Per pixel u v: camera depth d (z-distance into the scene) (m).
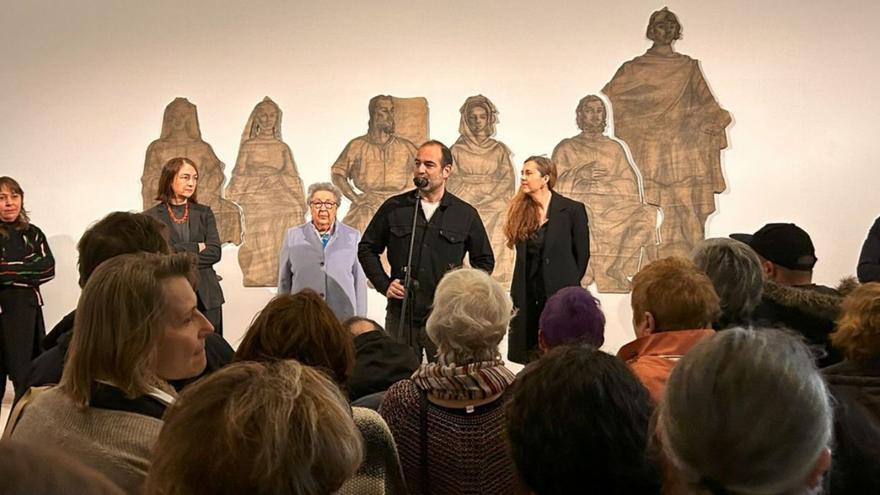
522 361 4.55
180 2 6.36
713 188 5.77
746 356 1.06
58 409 1.55
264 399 0.97
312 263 5.26
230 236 6.27
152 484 0.97
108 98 6.45
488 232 5.98
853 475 1.38
